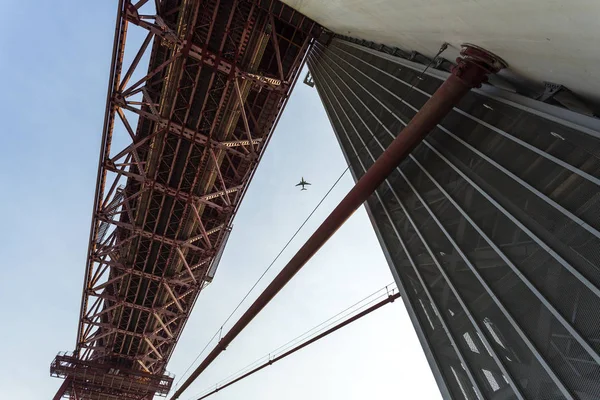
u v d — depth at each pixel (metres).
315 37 27.33
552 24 4.24
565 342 5.00
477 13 5.52
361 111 17.31
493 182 7.35
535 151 6.53
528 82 7.24
